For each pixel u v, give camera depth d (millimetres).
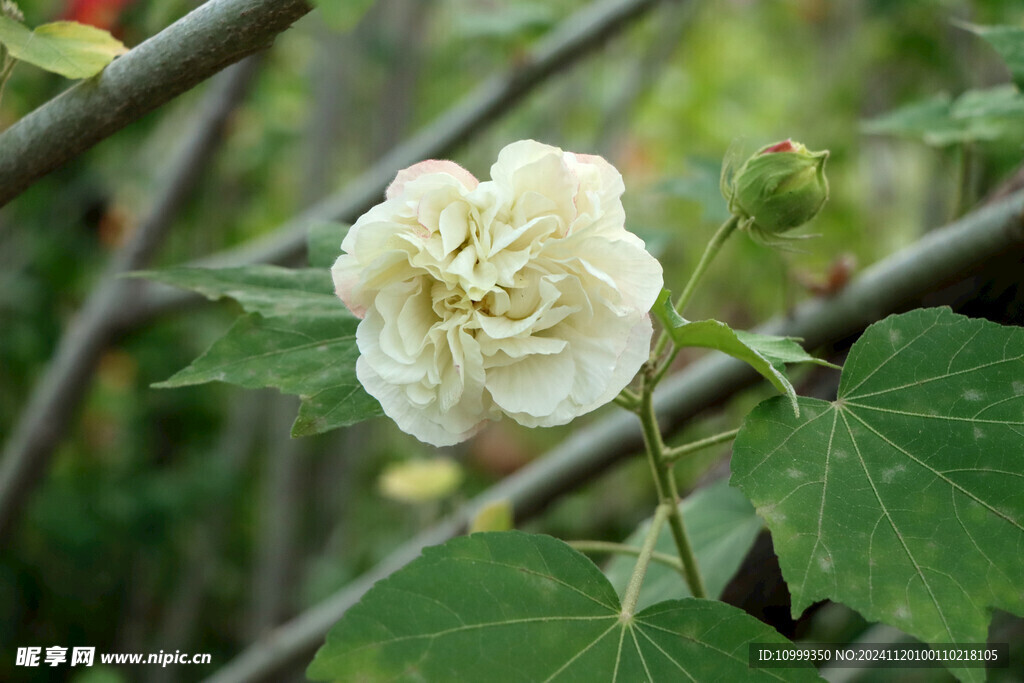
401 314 646
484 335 645
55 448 1388
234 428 1818
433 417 653
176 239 1851
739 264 1865
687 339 684
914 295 806
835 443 667
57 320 1735
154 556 1762
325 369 711
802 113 1876
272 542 1690
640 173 1961
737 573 790
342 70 1655
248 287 761
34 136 679
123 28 1110
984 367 673
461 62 1931
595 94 1896
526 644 646
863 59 1630
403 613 642
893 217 1733
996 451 659
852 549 647
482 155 1871
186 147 1373
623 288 648
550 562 660
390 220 644
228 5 652
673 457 706
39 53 670
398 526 1986
